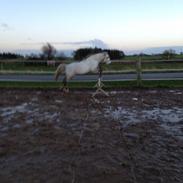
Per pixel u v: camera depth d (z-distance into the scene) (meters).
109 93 13.51
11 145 6.66
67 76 13.40
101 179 4.98
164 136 7.35
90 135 7.41
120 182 4.88
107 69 24.67
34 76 20.77
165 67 26.44
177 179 4.99
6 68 26.14
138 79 15.41
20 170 5.36
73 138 7.16
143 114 9.69
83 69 13.21
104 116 9.39
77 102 11.57
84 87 14.98
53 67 26.89
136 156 6.00
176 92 13.81
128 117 9.28
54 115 9.53
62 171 5.30
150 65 27.98
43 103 11.45
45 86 15.55
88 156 6.01
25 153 6.19
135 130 7.84
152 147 6.54
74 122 8.66
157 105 11.04
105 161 5.74
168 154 6.13
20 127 8.13
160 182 4.88
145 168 5.42
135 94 13.29
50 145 6.66
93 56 13.20
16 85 16.08
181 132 7.72
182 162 5.71
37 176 5.11
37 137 7.24
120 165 5.55
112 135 7.42
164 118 9.20
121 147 6.54
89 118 9.12
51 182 4.88
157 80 16.66
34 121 8.75
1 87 15.44
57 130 7.83
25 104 11.30
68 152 6.24
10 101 11.85
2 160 5.83
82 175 5.14
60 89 14.31
